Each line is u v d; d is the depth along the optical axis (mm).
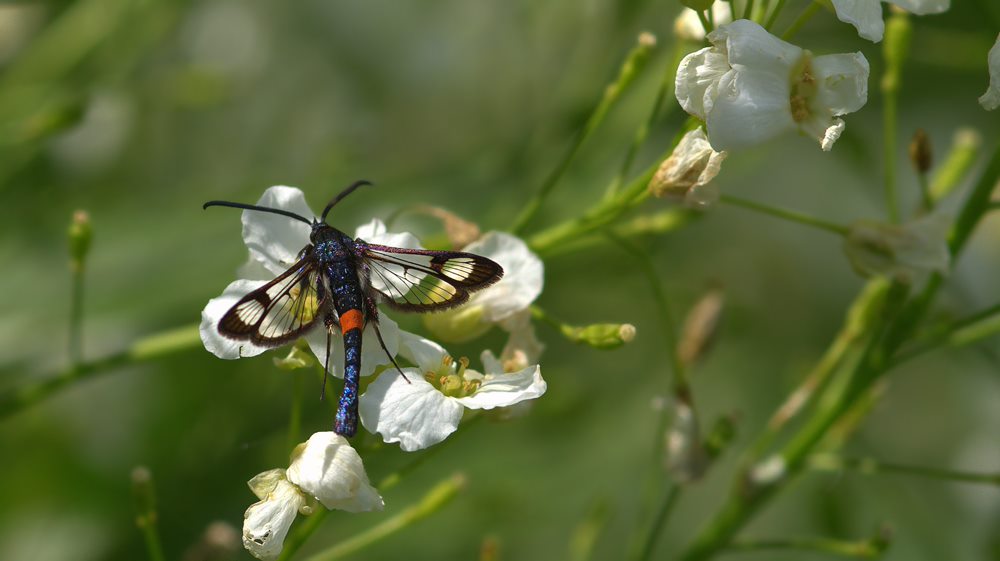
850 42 277
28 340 269
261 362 276
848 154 284
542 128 274
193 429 280
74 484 286
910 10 212
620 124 270
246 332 208
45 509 284
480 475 287
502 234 221
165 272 263
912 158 234
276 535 205
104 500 285
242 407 275
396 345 210
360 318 209
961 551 290
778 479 242
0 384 268
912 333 238
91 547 281
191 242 266
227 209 271
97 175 296
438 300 215
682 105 207
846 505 286
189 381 289
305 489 205
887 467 239
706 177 215
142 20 285
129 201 281
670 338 236
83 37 283
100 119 299
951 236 234
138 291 261
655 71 271
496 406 207
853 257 230
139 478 220
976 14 272
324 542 281
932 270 229
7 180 275
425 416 205
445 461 287
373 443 216
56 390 242
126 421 289
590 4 284
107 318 260
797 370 261
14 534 283
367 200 271
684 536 298
